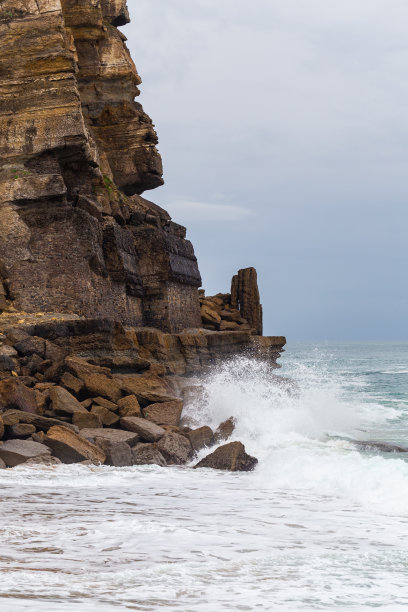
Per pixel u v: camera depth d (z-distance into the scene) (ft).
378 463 53.42
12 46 109.29
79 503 42.24
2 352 80.64
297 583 26.48
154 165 150.82
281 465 54.90
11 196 106.42
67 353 85.40
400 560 30.07
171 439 65.57
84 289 105.50
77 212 106.93
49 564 27.89
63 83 108.78
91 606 22.38
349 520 38.68
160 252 130.11
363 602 24.26
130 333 101.35
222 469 58.95
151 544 31.99
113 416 70.64
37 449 58.90
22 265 106.11
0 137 107.86
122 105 147.54
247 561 29.55
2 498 43.24
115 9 152.76
